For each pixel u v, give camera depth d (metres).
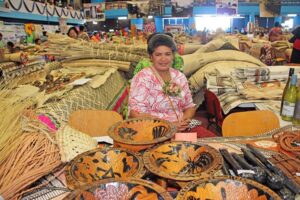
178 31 9.96
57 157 1.16
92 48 4.41
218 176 0.86
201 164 1.06
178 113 2.06
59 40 4.25
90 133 1.99
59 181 1.13
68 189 0.99
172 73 2.07
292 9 10.99
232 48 4.50
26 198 1.03
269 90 2.49
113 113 2.01
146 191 0.81
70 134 1.29
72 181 0.91
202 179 0.84
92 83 3.23
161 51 1.90
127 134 1.28
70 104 2.46
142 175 0.92
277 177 0.97
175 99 2.02
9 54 3.10
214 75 3.19
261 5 11.10
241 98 2.49
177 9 10.73
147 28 9.30
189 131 2.10
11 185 0.99
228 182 0.83
